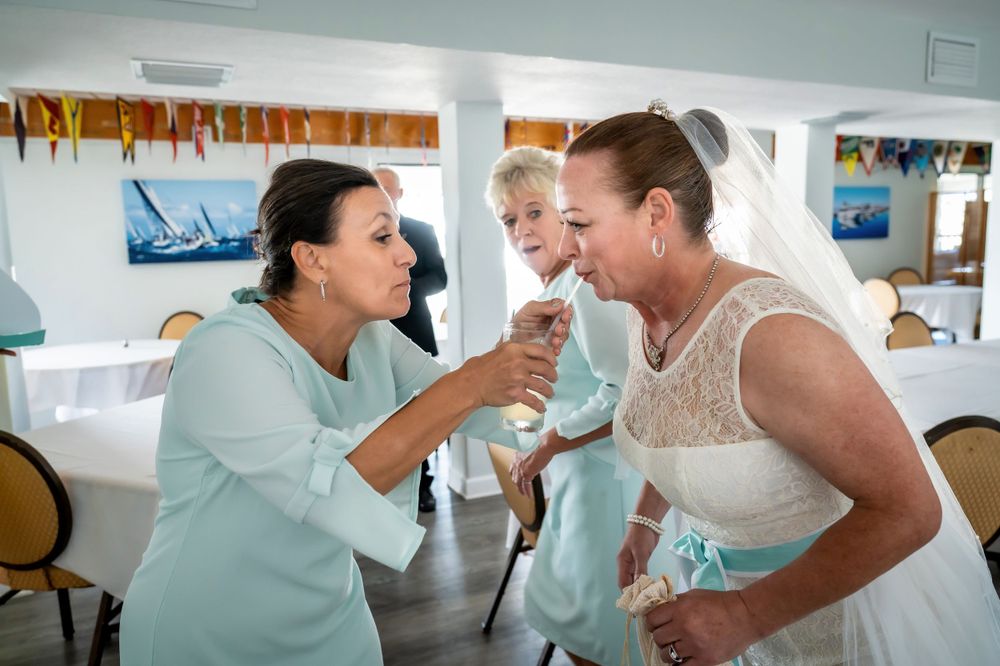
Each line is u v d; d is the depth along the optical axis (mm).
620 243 932
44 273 5477
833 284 1065
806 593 803
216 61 2619
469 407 900
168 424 1007
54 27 2156
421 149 5473
